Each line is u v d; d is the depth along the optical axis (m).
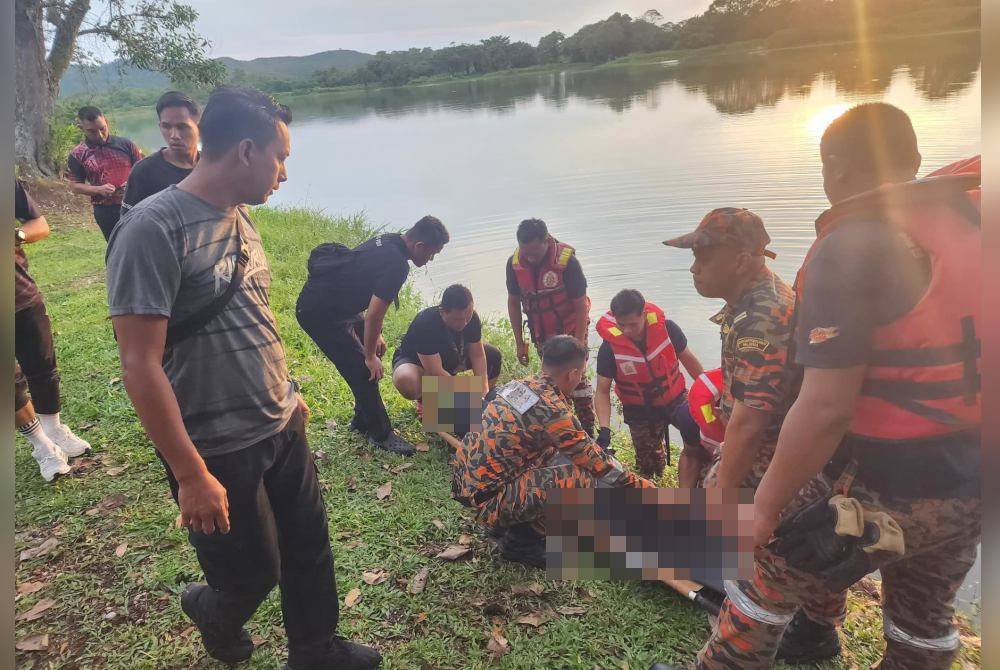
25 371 3.85
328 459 4.21
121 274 1.83
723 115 20.27
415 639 2.78
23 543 3.38
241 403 2.10
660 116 22.80
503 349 6.60
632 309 4.10
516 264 4.94
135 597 3.00
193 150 4.46
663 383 4.27
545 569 3.19
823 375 1.72
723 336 2.46
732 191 11.36
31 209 3.77
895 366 1.72
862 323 1.68
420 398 4.72
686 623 2.87
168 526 3.47
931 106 14.07
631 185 12.75
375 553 3.31
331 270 4.04
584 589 3.08
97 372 5.26
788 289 2.32
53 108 16.95
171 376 2.04
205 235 1.98
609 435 4.38
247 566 2.20
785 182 11.40
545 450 3.27
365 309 4.16
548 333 4.95
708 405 3.26
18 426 3.79
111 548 3.32
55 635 2.80
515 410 3.14
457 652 2.72
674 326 4.45
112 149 6.77
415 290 8.49
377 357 4.27
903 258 1.66
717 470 2.63
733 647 2.19
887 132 1.85
